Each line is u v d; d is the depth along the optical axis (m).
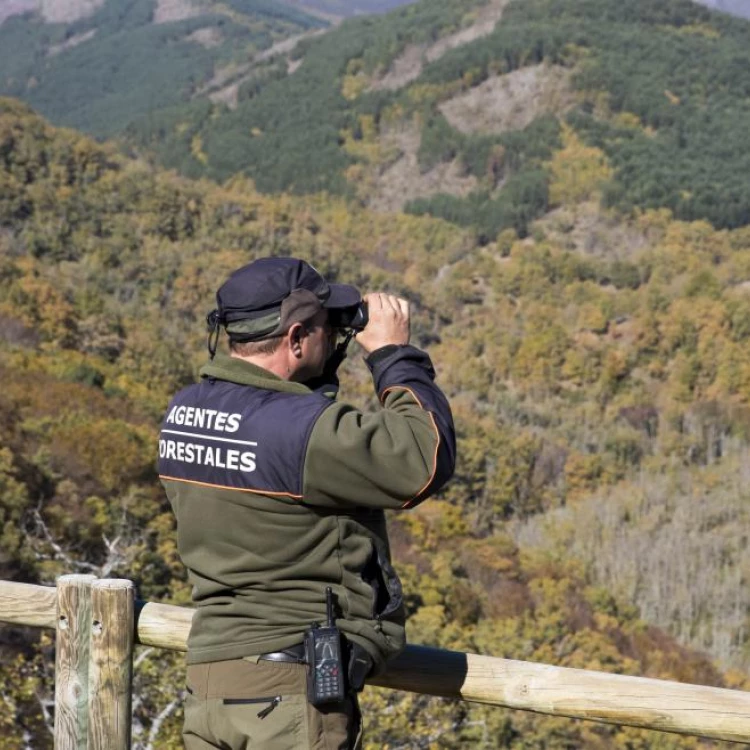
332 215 182.38
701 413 99.88
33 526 19.11
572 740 13.45
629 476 87.00
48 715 7.20
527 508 76.25
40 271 84.19
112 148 136.00
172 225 117.31
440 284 145.75
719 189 185.75
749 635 57.19
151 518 22.19
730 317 112.62
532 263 146.38
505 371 111.75
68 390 43.00
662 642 48.75
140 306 91.56
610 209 178.25
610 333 123.88
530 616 39.00
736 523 75.44
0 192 106.75
